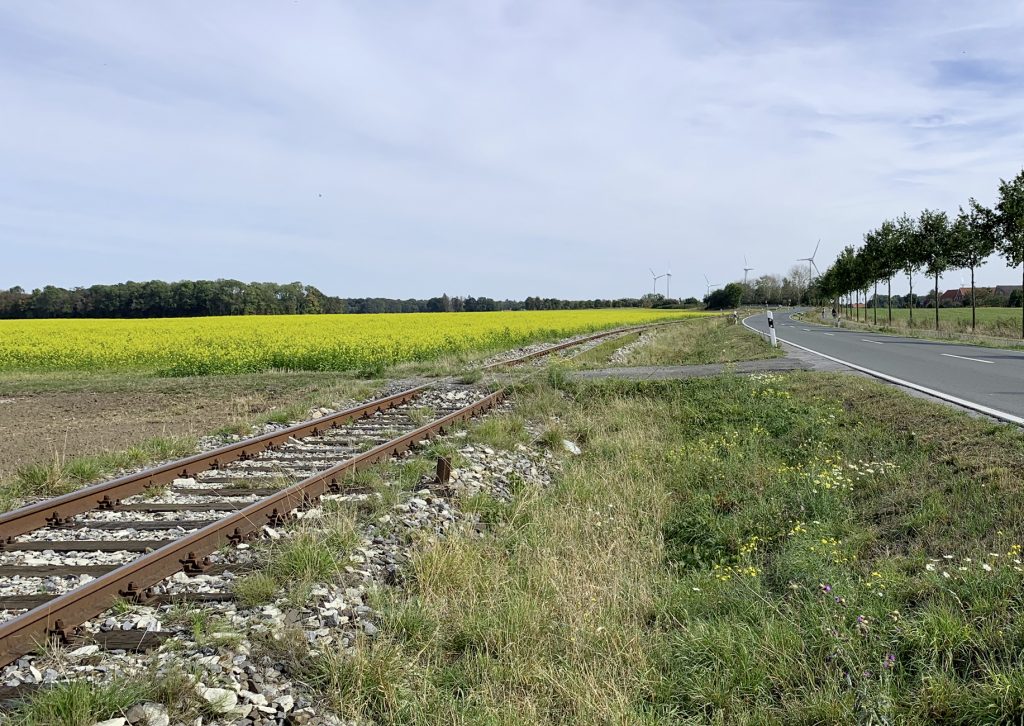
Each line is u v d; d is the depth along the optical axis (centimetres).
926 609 475
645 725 395
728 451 1028
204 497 736
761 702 418
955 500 657
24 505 727
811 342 2791
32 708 343
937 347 2455
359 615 480
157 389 1755
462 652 469
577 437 1183
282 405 1474
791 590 563
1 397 1702
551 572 566
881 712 389
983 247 3203
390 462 873
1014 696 375
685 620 532
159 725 344
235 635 421
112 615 456
